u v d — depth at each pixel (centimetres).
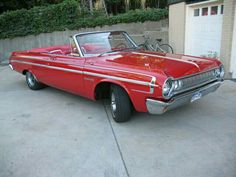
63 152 367
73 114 506
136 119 462
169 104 368
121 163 334
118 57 469
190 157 337
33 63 621
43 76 602
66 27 1345
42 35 1387
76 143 391
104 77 433
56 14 1345
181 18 957
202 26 866
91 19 1328
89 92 479
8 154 368
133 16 1273
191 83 392
